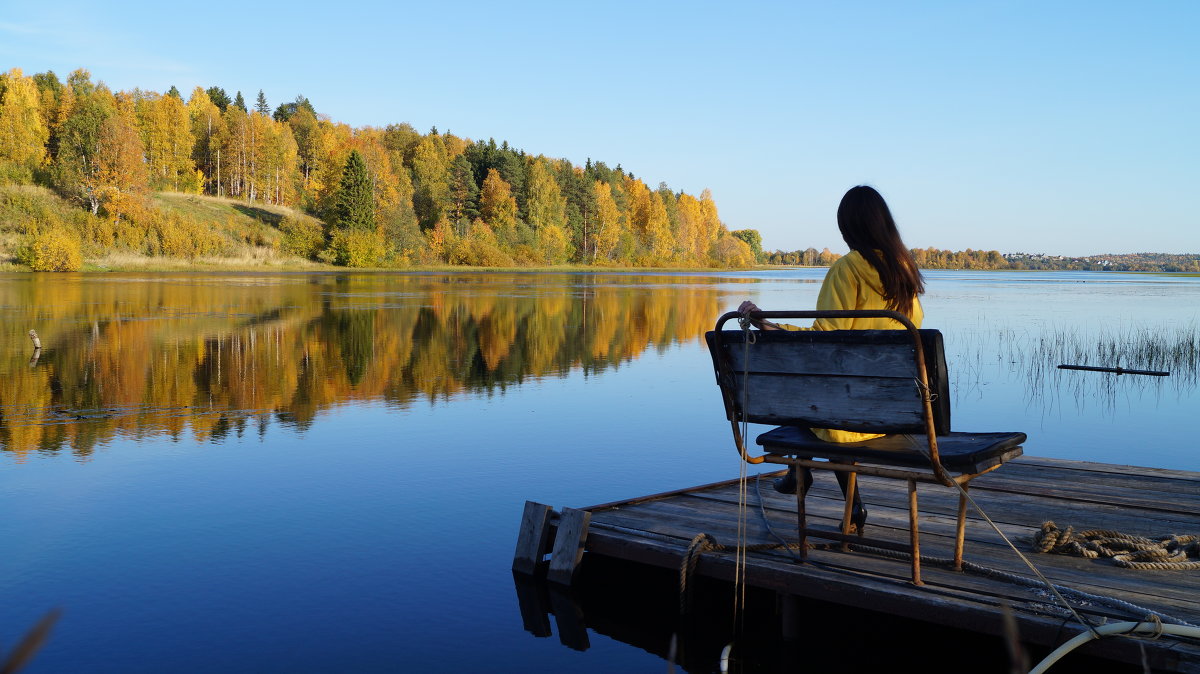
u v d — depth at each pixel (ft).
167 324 61.16
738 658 12.23
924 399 10.44
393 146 376.48
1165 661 9.63
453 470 22.65
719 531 15.21
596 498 20.07
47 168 213.05
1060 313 89.61
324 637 12.50
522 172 339.98
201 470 22.29
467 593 14.43
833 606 13.58
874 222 12.17
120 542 16.60
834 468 12.04
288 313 73.82
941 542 14.42
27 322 61.05
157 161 269.64
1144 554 13.12
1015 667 2.81
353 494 20.20
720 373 12.36
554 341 56.44
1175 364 48.62
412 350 49.78
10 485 20.61
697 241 472.03
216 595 14.06
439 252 282.97
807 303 93.30
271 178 293.64
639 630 13.12
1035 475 19.54
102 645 12.07
